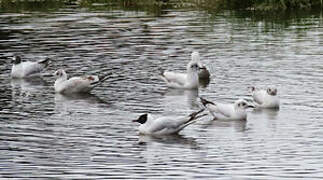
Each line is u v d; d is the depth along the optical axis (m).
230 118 20.31
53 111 21.28
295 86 23.58
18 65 26.02
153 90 23.72
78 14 38.59
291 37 31.73
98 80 23.80
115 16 37.88
